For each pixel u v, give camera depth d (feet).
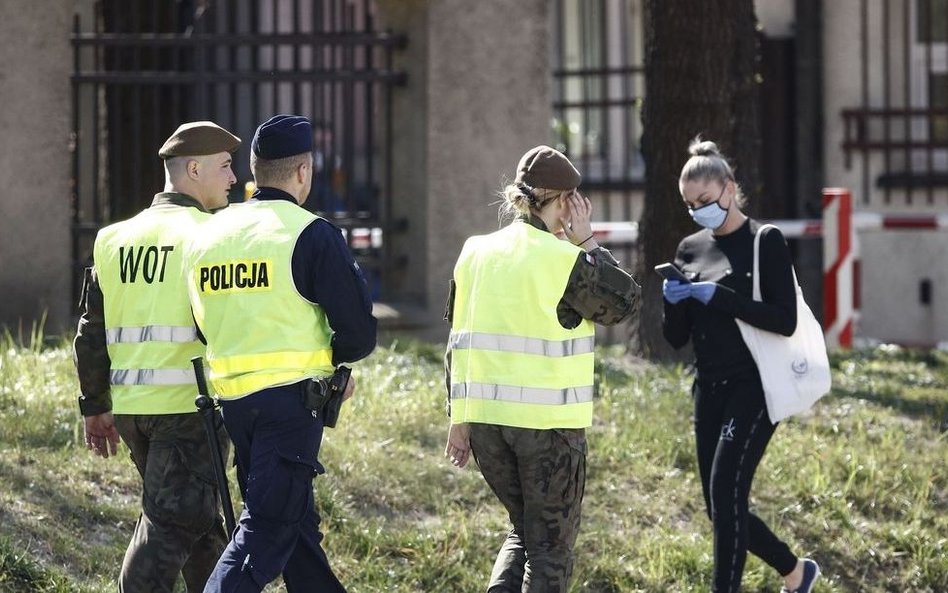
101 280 57.11
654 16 109.40
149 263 56.39
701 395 68.23
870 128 166.20
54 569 61.82
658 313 111.55
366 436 82.84
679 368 105.29
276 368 53.21
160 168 125.59
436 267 123.13
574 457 56.39
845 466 87.35
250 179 145.79
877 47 165.07
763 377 65.92
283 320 53.36
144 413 55.77
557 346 56.03
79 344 57.82
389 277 127.65
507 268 56.39
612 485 81.76
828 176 165.37
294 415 53.06
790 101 166.61
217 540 58.59
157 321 55.93
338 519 71.92
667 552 75.05
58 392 83.82
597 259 56.34
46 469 71.51
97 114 122.11
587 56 176.96
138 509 69.72
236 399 53.52
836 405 99.96
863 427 95.09
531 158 57.67
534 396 55.67
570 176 57.47
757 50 112.68
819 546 79.30
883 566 79.05
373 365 99.76
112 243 57.26
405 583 68.95
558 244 56.18
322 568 55.11
